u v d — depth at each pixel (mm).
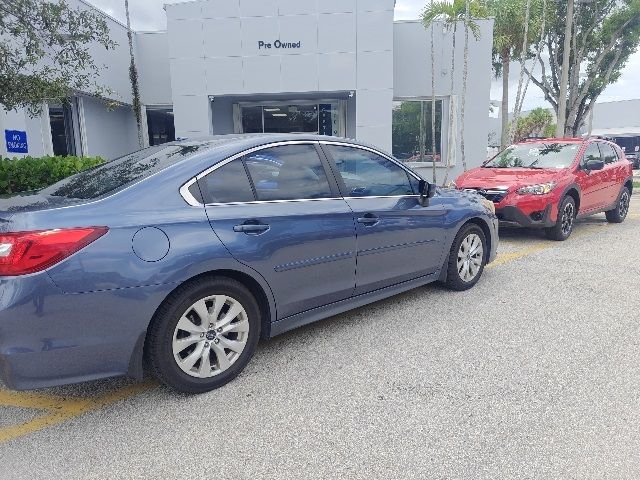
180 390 3047
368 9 13312
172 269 2840
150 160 3420
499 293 5082
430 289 5242
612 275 5738
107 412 2951
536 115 49750
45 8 7004
